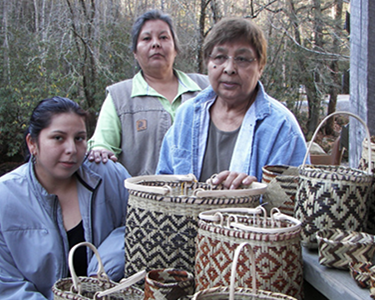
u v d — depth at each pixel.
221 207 1.40
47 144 1.72
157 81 2.74
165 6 7.57
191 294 1.27
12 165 7.92
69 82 7.76
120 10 8.41
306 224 1.29
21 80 7.84
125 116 2.63
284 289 1.15
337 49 8.23
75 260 1.83
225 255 1.18
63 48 7.80
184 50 7.14
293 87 8.47
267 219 1.35
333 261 1.18
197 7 7.29
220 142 1.87
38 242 1.75
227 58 1.74
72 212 1.86
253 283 1.07
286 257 1.15
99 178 1.89
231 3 7.39
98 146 2.51
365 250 1.15
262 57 1.79
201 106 1.93
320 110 9.59
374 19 2.01
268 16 7.85
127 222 1.55
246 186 1.60
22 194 1.76
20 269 1.74
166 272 1.32
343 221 1.24
